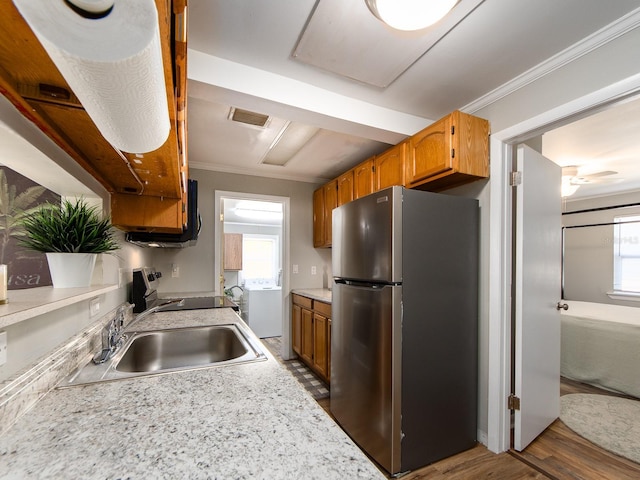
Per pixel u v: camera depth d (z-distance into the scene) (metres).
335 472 0.47
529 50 1.45
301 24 1.28
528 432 1.83
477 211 1.92
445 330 1.77
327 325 2.65
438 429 1.72
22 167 0.90
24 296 0.77
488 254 1.87
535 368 1.89
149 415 0.65
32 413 0.66
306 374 3.05
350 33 1.33
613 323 2.68
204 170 3.19
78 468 0.48
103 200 1.35
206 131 2.33
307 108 1.74
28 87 0.58
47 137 0.81
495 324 1.80
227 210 5.19
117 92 0.44
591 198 4.58
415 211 1.69
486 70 1.61
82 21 0.32
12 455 0.51
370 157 2.73
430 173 1.87
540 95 1.60
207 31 1.33
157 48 0.39
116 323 1.20
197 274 3.11
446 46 1.42
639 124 2.26
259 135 2.41
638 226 4.14
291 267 3.59
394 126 2.03
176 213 1.54
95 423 0.62
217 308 2.07
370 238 1.79
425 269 1.71
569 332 2.94
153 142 0.64
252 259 7.00
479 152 1.82
